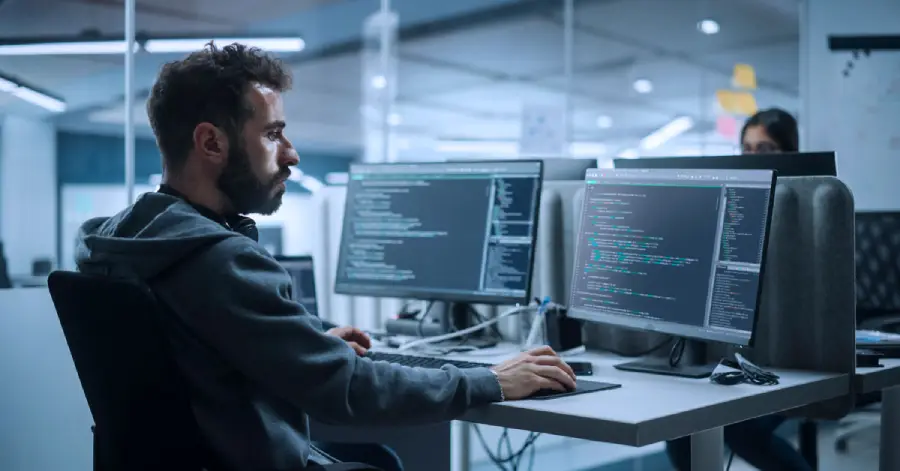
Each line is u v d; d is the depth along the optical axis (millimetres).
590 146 10359
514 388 1366
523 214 1966
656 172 1725
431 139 12359
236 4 6246
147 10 6094
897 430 1807
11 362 2145
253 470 1185
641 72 8414
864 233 2932
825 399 1636
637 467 3611
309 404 1173
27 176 8320
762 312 1771
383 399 1228
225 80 1251
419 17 6859
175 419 1121
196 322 1146
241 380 1191
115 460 1180
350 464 1188
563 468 3449
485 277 2012
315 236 2852
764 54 6914
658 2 6188
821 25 4070
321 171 13547
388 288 2172
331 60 8250
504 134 12062
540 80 9109
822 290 1691
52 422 2209
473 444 3697
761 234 1517
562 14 6648
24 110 7816
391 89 9336
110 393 1155
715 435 1486
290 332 1160
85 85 6766
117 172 8742
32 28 4676
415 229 2146
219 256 1154
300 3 6348
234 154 1266
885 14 3949
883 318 2820
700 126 9078
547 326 2006
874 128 3984
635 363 1784
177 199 1240
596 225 1829
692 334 1601
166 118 1262
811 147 4109
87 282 1129
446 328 2178
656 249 1694
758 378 1528
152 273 1154
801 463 2389
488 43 7594
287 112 10797
